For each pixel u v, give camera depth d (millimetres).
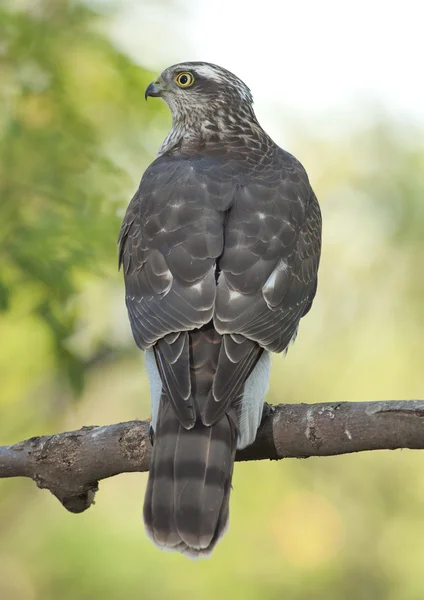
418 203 14836
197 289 8992
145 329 8922
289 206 9836
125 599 14312
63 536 14805
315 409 8547
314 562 14742
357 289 14945
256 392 8641
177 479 8203
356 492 15016
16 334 13531
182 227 9391
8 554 14953
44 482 9164
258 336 8797
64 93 13180
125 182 12977
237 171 10055
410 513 14953
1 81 13094
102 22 13375
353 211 15039
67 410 14234
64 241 12312
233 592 14328
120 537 14742
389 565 14805
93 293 13898
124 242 10039
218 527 8125
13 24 13000
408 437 8242
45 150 12859
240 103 11273
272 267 9289
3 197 12711
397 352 14836
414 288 14859
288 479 15016
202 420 8328
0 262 12195
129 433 8922
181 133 11258
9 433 14055
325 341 14945
